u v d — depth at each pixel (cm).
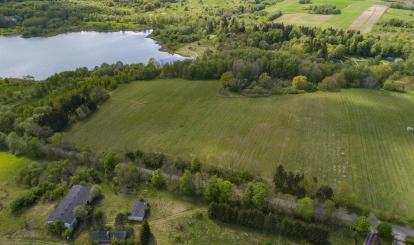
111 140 11225
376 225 7569
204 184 8644
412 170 9506
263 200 7762
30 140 10544
